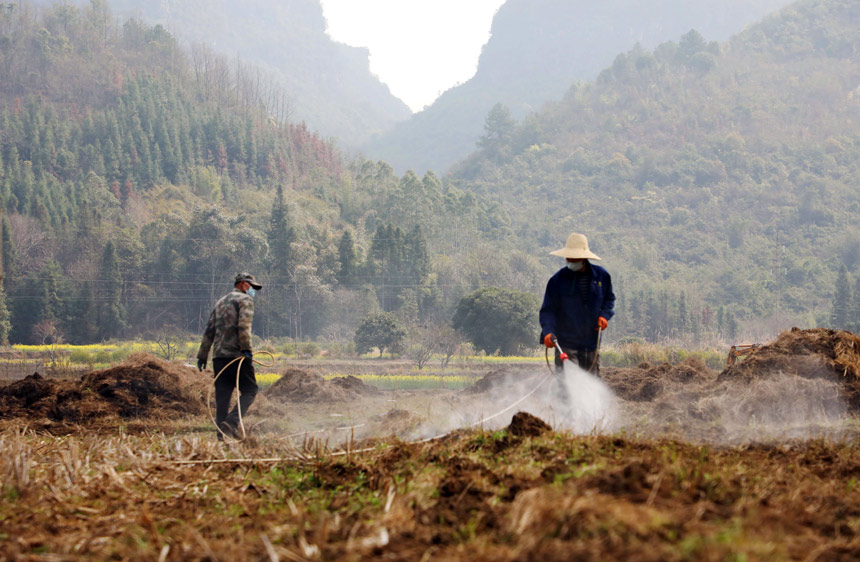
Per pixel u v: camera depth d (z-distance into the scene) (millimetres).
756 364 8352
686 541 2295
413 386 25922
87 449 5613
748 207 151500
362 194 117375
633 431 5445
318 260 75938
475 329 49781
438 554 2531
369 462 4477
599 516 2521
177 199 103875
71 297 64062
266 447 5828
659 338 81312
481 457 4309
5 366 30500
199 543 2818
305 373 11906
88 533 3121
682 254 136250
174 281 69562
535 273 82625
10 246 65812
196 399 9641
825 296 113375
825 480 3854
